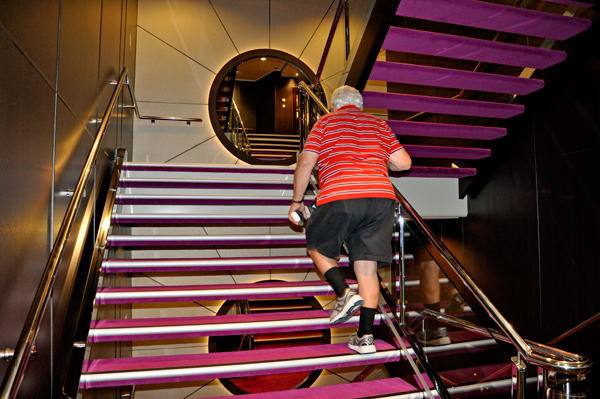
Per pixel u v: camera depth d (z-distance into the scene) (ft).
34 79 4.95
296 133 29.76
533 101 11.12
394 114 16.38
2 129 4.01
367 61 9.62
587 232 9.95
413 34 9.16
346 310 5.79
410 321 6.93
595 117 9.76
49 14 5.55
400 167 6.99
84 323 5.96
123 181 11.37
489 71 12.42
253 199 11.07
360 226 6.32
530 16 9.20
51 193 5.56
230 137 19.92
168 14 18.35
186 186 11.75
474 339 5.63
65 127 6.25
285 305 20.44
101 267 7.34
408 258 7.22
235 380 17.83
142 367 5.82
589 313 9.89
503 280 12.64
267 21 19.44
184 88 18.13
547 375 5.17
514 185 12.21
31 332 3.70
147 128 17.57
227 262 8.32
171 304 15.05
